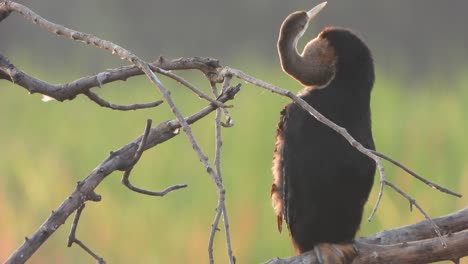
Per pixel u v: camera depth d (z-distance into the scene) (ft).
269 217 46.96
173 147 59.00
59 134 65.51
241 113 65.00
